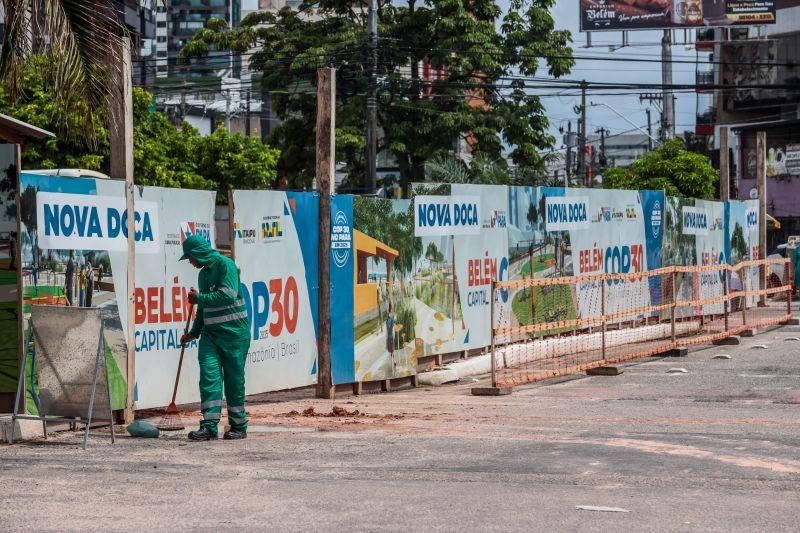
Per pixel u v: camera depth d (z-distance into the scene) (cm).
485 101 5841
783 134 7562
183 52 5897
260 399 1725
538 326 1905
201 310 1290
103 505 911
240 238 1565
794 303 3659
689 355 2312
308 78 5650
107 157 4078
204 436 1266
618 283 2556
